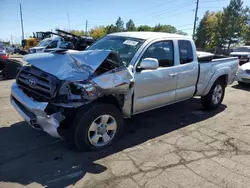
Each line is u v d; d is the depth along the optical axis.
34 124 3.23
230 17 39.09
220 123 4.78
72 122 3.18
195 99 6.55
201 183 2.79
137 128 4.39
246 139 4.04
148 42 3.95
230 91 7.97
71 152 3.39
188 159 3.32
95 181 2.75
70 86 2.99
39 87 3.17
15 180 2.72
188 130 4.37
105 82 3.14
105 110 3.35
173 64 4.35
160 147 3.65
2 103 5.53
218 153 3.52
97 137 3.39
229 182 2.83
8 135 3.85
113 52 3.33
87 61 3.14
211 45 47.66
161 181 2.80
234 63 5.94
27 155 3.27
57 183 2.70
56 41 14.72
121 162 3.18
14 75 8.78
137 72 3.70
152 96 4.05
